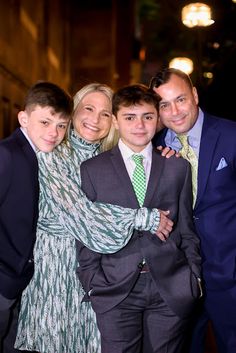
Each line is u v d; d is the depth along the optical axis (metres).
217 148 3.10
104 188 2.87
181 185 2.92
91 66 18.20
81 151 3.09
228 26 7.14
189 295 2.85
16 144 2.82
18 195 2.78
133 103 2.78
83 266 2.88
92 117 3.06
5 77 9.19
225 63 6.71
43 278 2.93
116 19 19.12
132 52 20.84
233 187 3.13
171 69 3.11
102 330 2.86
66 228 2.84
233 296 3.13
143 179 2.89
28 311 2.97
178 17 8.30
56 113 2.78
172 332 2.90
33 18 11.92
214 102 6.90
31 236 2.85
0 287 2.80
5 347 3.07
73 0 17.97
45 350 2.95
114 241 2.77
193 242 2.99
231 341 3.23
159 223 2.76
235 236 3.12
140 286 2.86
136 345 2.91
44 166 2.89
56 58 15.46
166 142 3.31
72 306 2.97
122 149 2.93
